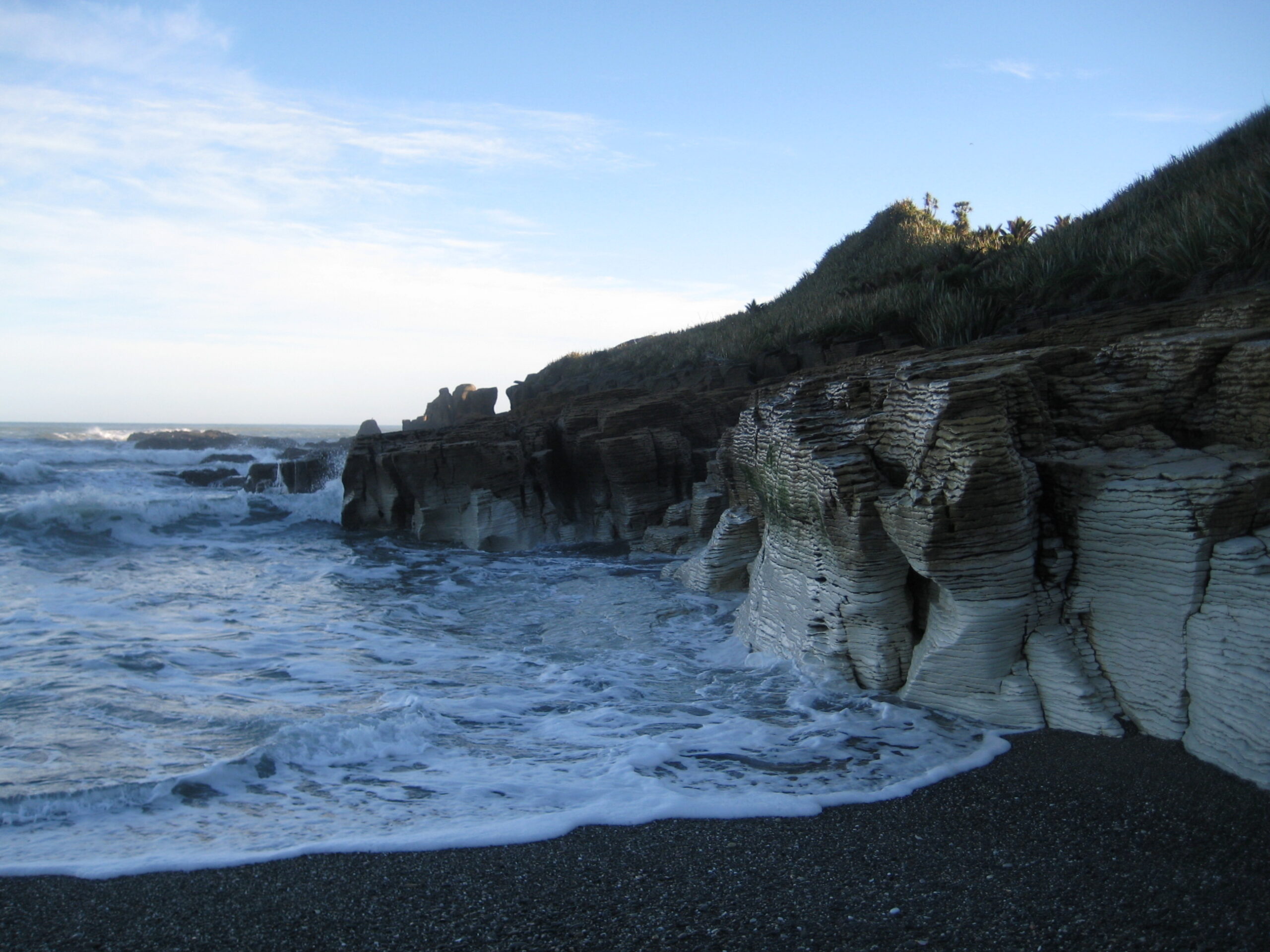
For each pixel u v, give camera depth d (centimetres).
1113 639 558
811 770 531
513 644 911
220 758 540
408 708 640
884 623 672
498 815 457
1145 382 602
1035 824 441
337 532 1817
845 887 379
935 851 413
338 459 2305
